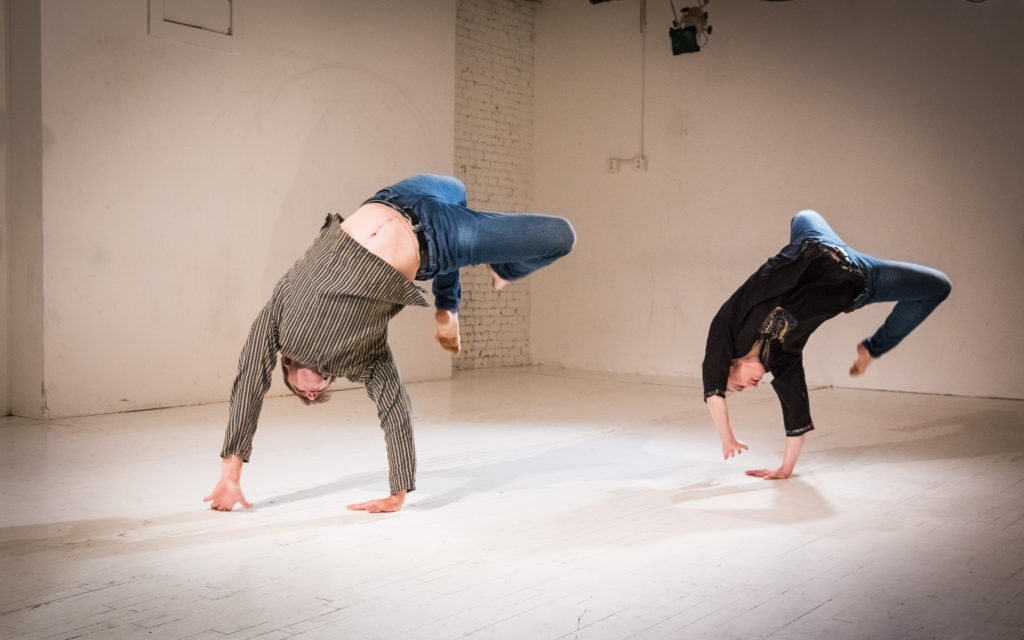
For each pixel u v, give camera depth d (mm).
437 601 2814
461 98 9805
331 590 2914
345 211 8109
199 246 7137
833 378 8727
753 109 9070
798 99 8805
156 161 6840
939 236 8117
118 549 3361
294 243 7754
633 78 9844
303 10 7711
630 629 2590
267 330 3590
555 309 10531
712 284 9383
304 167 7785
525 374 9648
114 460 5039
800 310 4000
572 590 2920
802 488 4422
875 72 8383
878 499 4195
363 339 3484
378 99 8328
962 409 7180
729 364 4039
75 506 4012
